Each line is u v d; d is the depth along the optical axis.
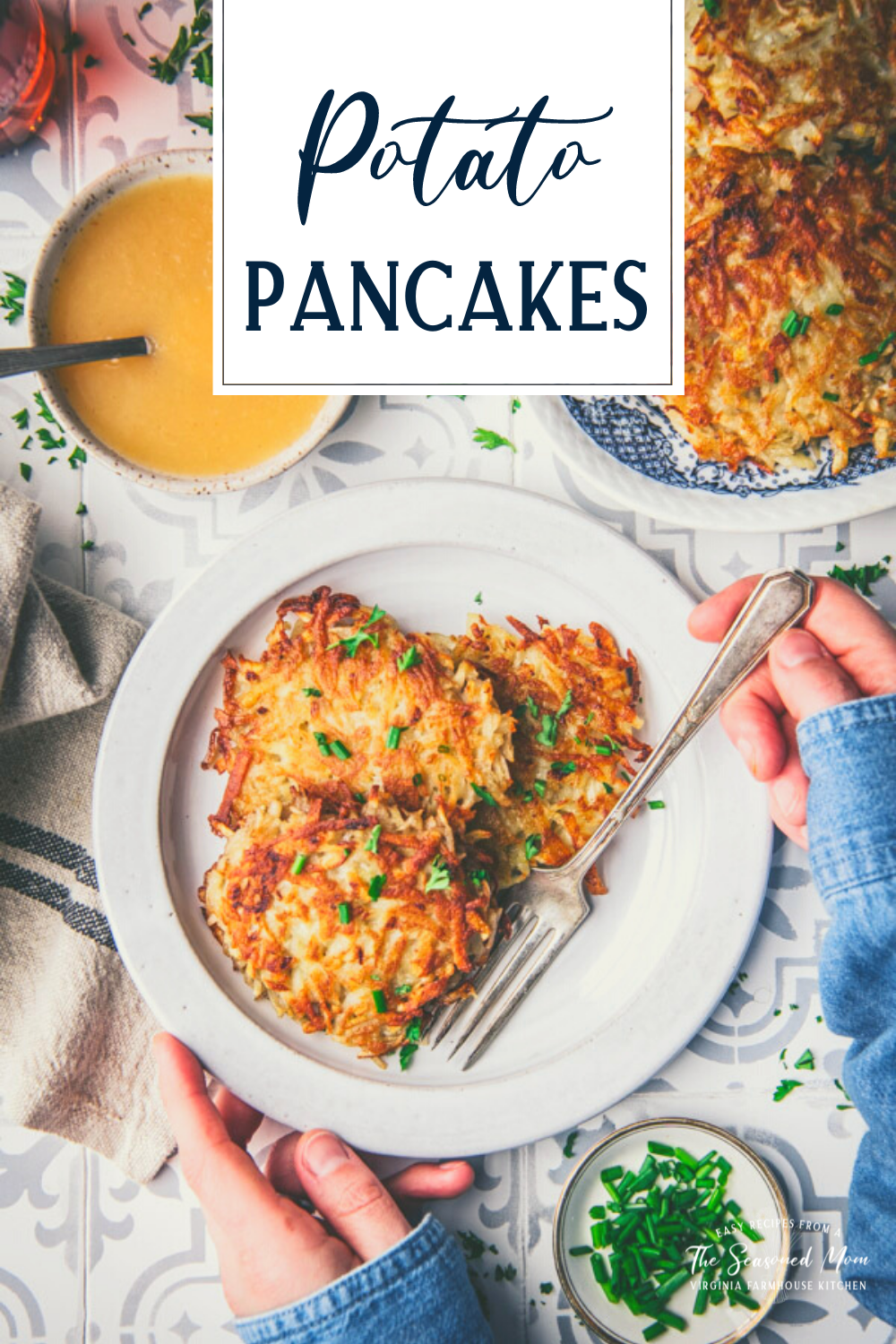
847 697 0.50
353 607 0.57
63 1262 0.58
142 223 0.56
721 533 0.59
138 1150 0.57
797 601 0.52
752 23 0.54
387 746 0.54
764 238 0.55
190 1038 0.55
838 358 0.55
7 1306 0.58
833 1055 0.58
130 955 0.55
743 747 0.53
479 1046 0.56
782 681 0.51
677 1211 0.57
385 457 0.58
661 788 0.57
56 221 0.55
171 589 0.58
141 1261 0.58
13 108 0.57
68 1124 0.57
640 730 0.58
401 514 0.56
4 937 0.57
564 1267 0.57
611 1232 0.57
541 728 0.57
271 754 0.55
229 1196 0.53
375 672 0.55
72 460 0.58
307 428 0.57
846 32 0.54
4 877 0.58
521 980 0.56
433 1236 0.52
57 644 0.55
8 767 0.58
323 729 0.55
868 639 0.52
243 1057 0.55
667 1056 0.56
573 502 0.59
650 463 0.56
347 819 0.53
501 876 0.56
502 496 0.56
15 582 0.55
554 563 0.57
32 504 0.55
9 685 0.55
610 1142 0.57
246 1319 0.51
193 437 0.56
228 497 0.58
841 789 0.46
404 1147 0.55
